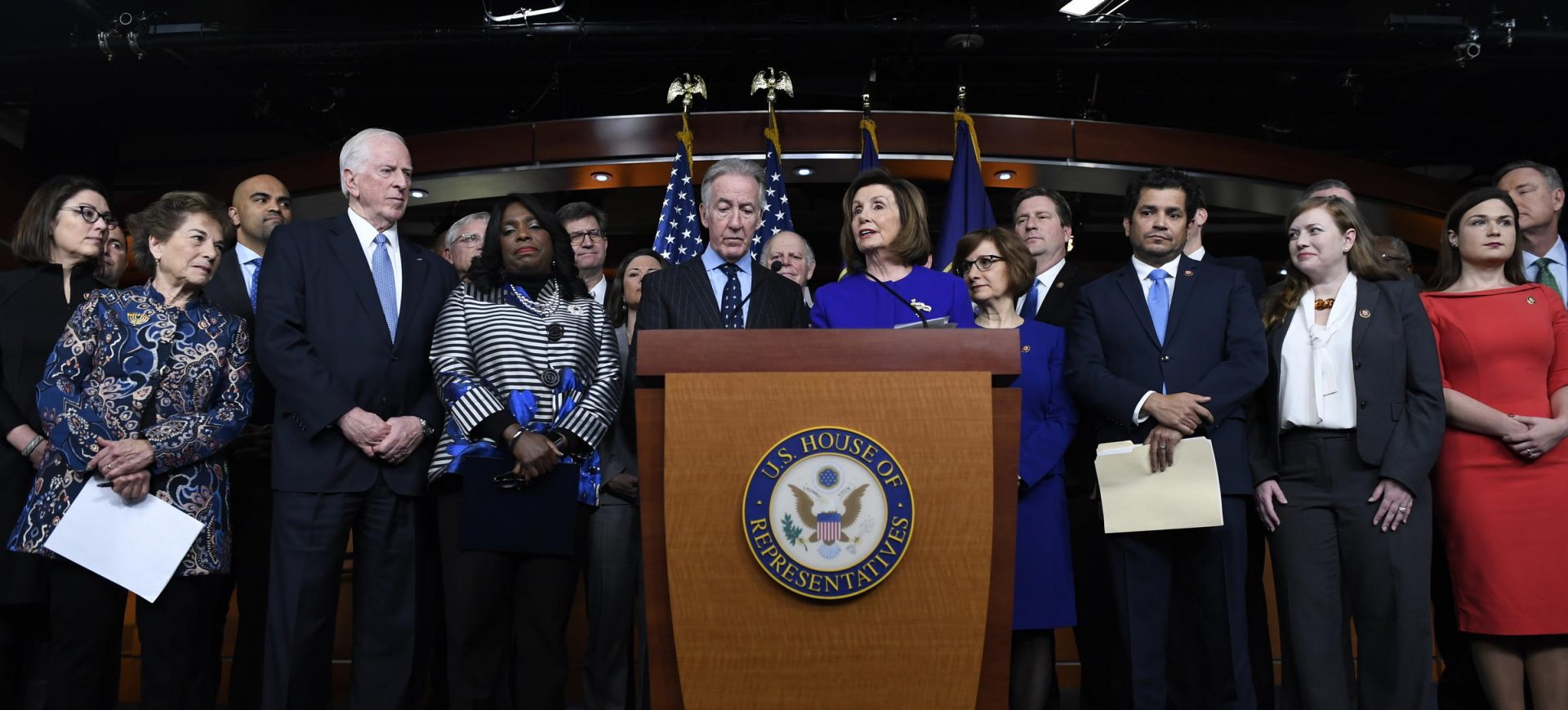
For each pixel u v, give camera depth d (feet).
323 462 8.98
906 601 6.42
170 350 9.61
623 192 32.73
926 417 6.56
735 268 10.26
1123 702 9.75
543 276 9.69
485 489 8.73
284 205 12.85
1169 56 26.35
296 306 9.32
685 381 6.54
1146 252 10.48
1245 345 9.87
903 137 24.66
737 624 6.37
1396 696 9.25
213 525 9.50
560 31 24.00
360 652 9.05
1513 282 10.77
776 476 6.43
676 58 26.30
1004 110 29.01
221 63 24.72
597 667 11.23
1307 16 25.71
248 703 10.98
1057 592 9.50
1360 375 9.80
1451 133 30.37
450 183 25.44
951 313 9.69
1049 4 25.43
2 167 25.71
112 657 9.61
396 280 9.87
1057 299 12.38
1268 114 29.66
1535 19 25.40
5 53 24.38
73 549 8.96
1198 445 9.42
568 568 9.04
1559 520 9.77
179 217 9.87
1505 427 9.91
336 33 24.14
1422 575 9.43
